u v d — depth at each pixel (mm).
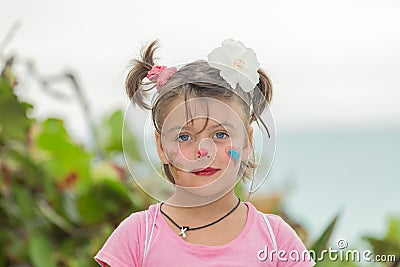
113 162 4078
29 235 3932
